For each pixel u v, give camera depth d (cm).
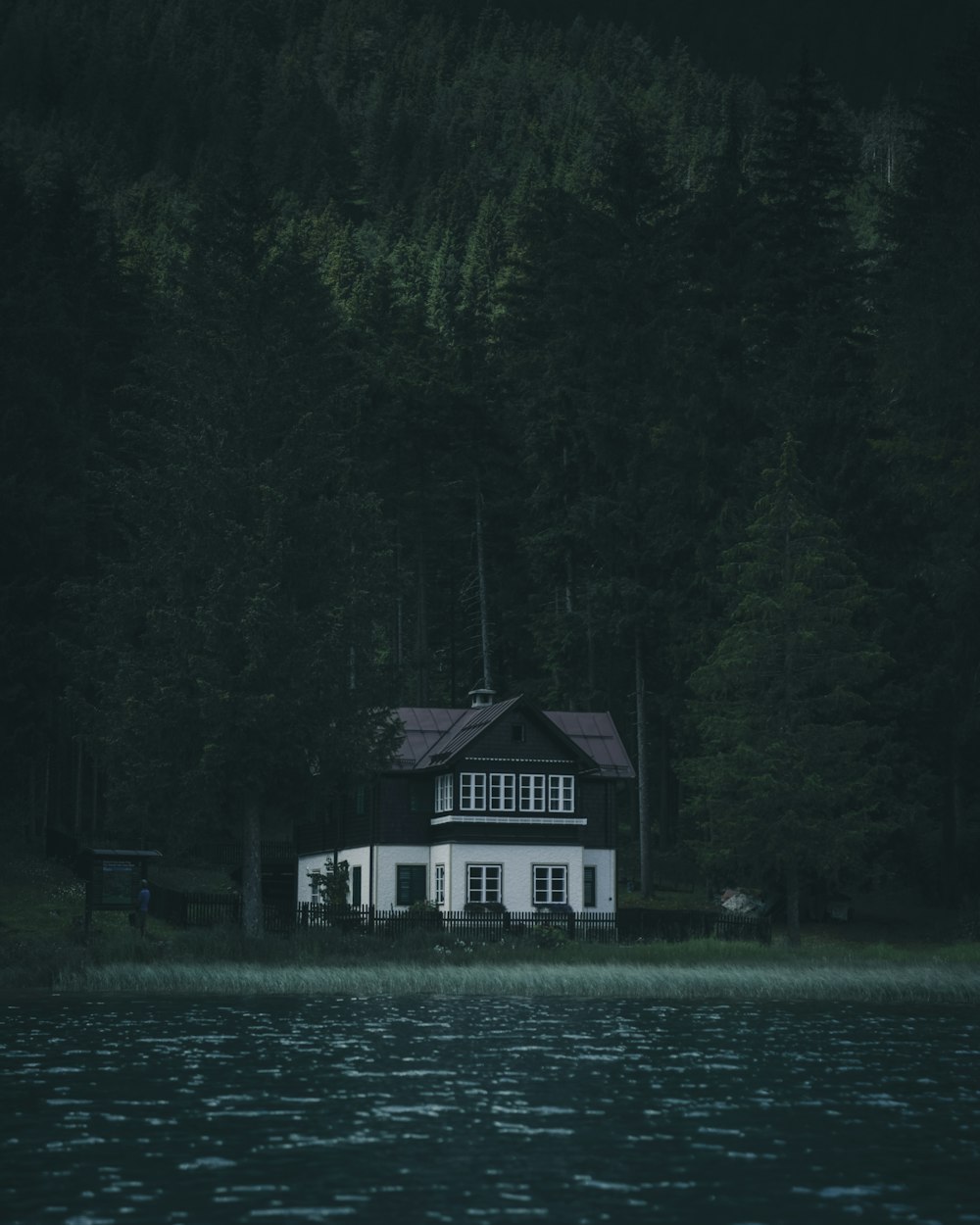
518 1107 2117
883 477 6681
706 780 5922
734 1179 1677
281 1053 2689
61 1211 1515
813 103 7788
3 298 6744
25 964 4425
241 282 6334
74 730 6938
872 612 6291
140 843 6931
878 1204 1564
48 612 6297
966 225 7094
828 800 5706
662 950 4984
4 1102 2131
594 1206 1550
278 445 5778
